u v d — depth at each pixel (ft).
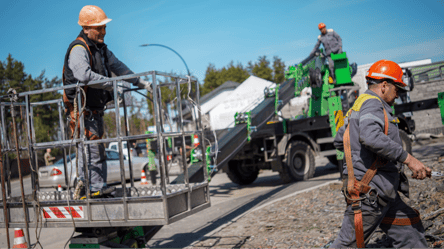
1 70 135.13
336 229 14.53
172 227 20.92
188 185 11.32
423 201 15.48
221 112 120.98
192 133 12.03
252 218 19.81
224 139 25.11
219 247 15.39
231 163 36.01
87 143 10.69
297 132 32.30
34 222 11.57
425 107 31.40
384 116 7.67
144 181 41.50
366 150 7.79
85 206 10.86
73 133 11.37
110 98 12.54
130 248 12.01
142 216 10.12
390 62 8.39
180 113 11.58
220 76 255.70
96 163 11.66
